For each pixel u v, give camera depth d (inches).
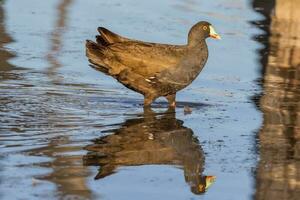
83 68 737.6
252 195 457.4
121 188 461.1
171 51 636.1
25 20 903.1
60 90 666.2
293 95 674.2
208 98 664.4
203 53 641.6
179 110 629.3
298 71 750.5
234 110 629.0
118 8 972.6
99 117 599.2
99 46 630.5
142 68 629.6
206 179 479.5
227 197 454.3
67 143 533.6
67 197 444.1
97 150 521.3
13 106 615.2
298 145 542.3
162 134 561.3
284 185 474.3
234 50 815.1
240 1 1021.8
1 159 498.6
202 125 586.9
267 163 508.1
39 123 575.2
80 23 900.0
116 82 699.4
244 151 529.3
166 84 634.2
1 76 697.0
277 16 917.2
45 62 751.7
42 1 992.2
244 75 733.3
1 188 453.1
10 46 800.9
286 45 834.2
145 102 639.1
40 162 495.2
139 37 847.1
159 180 476.1
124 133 560.1
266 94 676.7
